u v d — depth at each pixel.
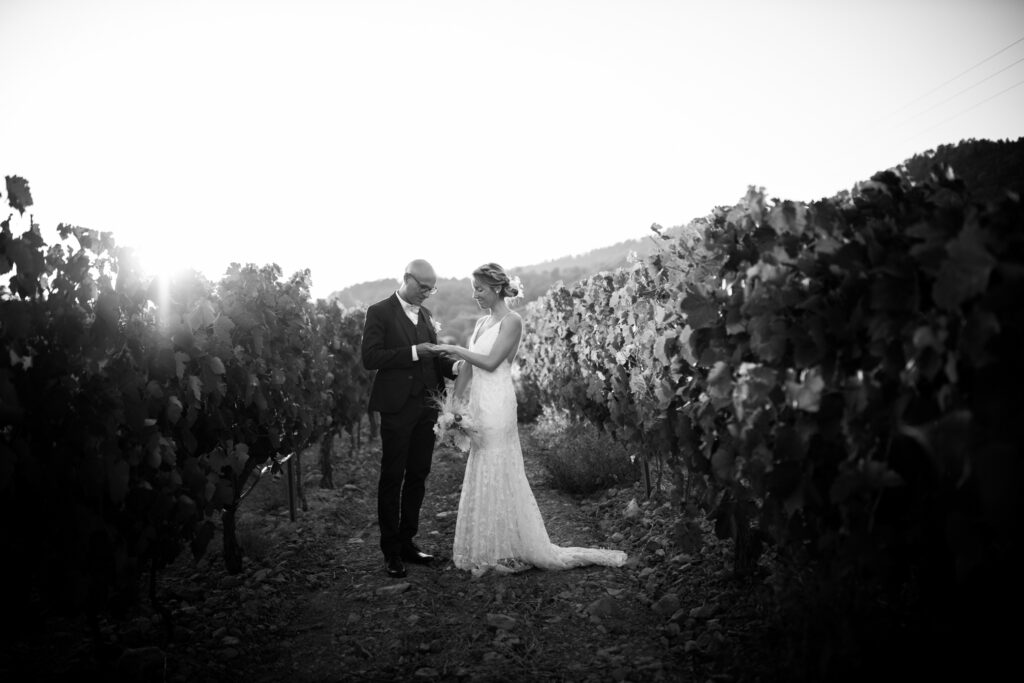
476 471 4.67
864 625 2.33
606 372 7.63
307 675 3.30
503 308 4.80
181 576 4.69
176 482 3.57
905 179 2.52
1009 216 1.93
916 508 2.30
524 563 4.60
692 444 3.71
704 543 4.43
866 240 2.28
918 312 2.03
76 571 2.87
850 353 2.37
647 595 3.97
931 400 2.04
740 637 3.16
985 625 2.19
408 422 4.75
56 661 3.32
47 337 3.04
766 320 2.61
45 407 2.85
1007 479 1.74
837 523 2.61
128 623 3.82
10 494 2.72
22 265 2.91
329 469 7.69
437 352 4.68
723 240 3.24
